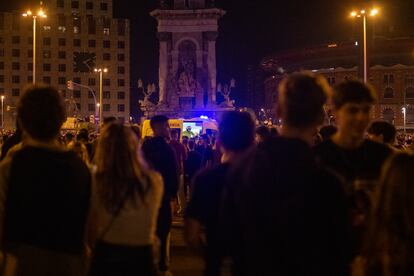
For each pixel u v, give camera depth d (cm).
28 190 450
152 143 894
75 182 460
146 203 468
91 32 12556
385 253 350
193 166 1925
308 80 386
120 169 462
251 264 353
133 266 463
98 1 12838
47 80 12325
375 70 10294
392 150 485
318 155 482
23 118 461
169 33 6706
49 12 12356
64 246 457
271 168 350
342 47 10931
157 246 511
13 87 12200
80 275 479
